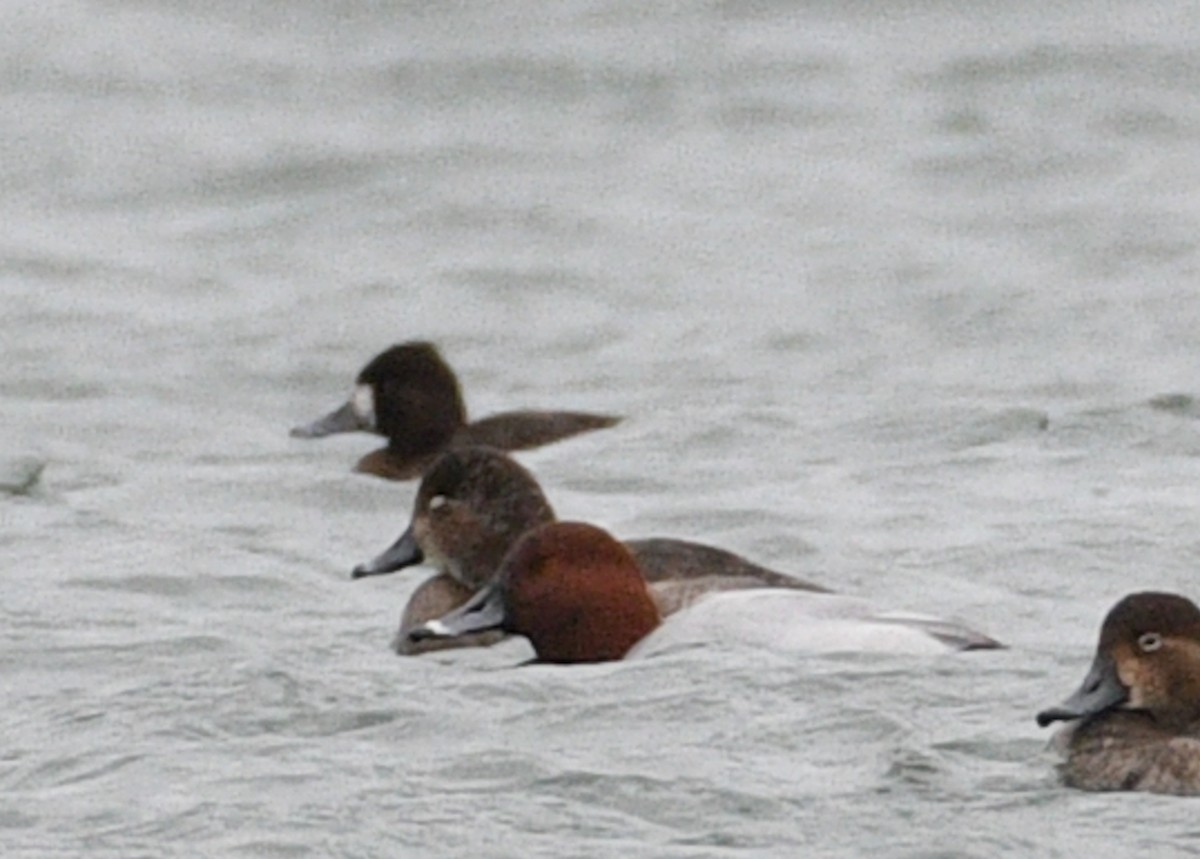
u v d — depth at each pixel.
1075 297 22.08
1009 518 14.40
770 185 27.12
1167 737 9.59
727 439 16.83
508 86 31.33
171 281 24.05
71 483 16.22
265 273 24.41
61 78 32.38
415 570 13.74
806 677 10.68
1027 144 28.28
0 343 21.25
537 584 11.55
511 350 20.95
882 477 15.65
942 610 12.51
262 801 9.43
